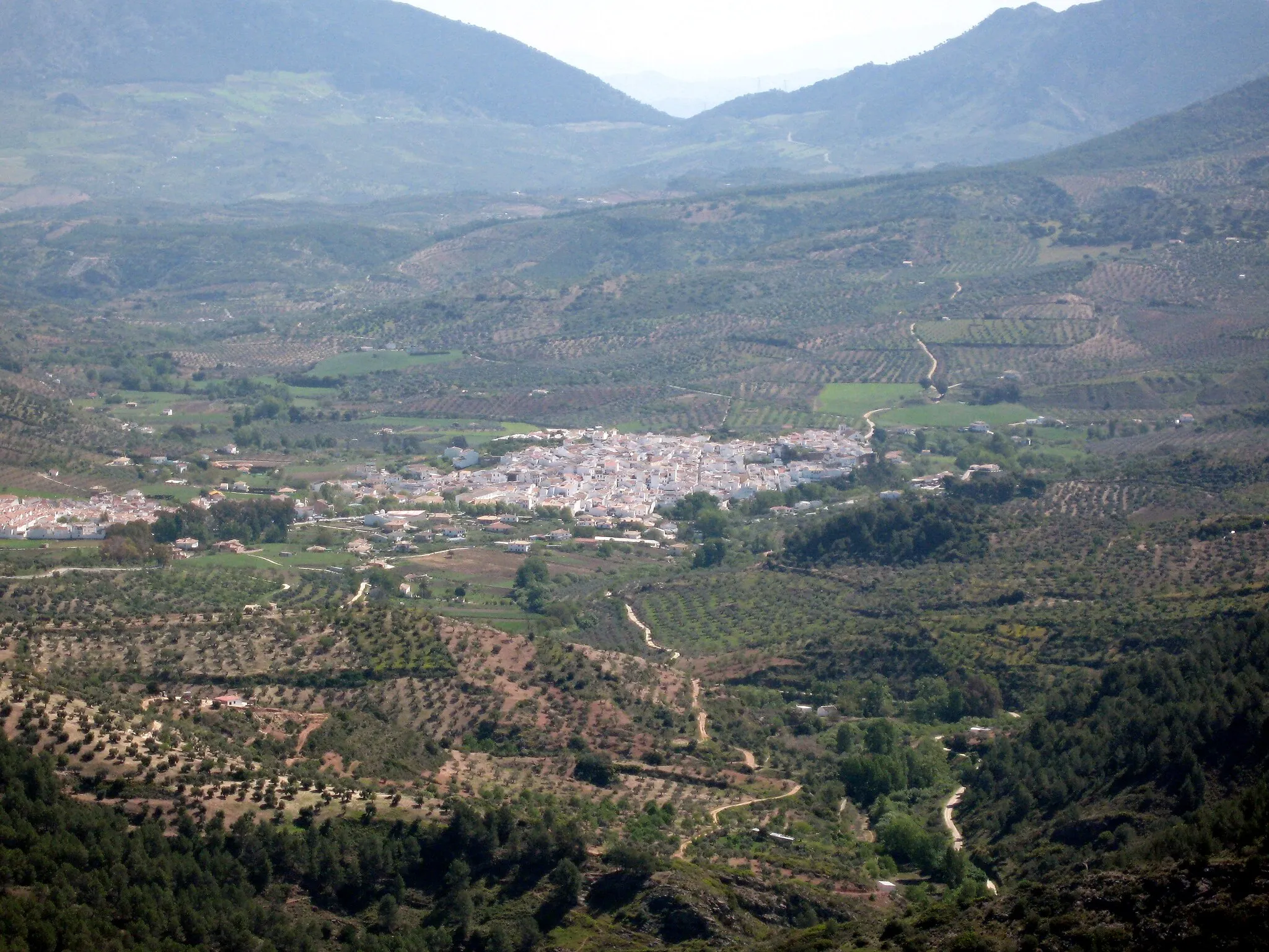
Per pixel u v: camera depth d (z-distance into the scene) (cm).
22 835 18175
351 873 19500
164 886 18288
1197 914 15675
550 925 19162
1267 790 17575
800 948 18012
